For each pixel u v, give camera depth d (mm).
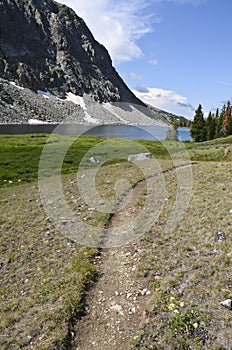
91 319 9648
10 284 12133
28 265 13500
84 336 9008
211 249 12148
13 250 15039
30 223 18438
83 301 10477
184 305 9273
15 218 19391
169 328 8453
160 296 9852
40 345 8594
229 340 7730
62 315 9727
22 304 10703
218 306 8945
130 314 9578
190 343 7887
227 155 42562
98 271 12336
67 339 8859
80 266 12578
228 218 14602
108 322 9391
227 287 9703
